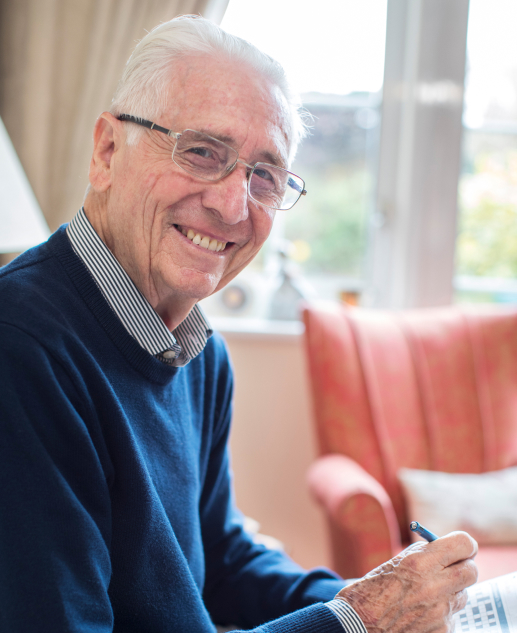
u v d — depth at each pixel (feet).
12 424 2.06
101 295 2.60
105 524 2.31
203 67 2.62
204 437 3.46
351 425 5.90
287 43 7.68
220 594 3.48
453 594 2.56
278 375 7.45
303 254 8.14
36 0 6.43
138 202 2.68
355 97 7.86
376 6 7.64
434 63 7.51
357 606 2.48
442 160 7.68
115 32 6.35
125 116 2.70
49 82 6.52
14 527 1.99
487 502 5.58
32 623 1.94
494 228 8.02
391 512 5.22
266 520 7.55
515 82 7.73
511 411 6.35
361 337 6.21
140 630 2.55
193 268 2.75
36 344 2.20
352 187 8.06
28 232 4.98
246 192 2.73
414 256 7.84
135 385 2.68
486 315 6.73
